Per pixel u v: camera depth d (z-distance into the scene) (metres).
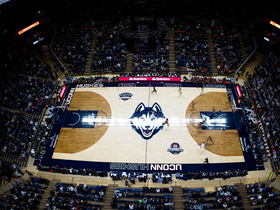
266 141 32.72
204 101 38.81
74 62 45.47
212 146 33.16
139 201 26.52
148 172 30.89
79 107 39.28
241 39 46.88
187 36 46.44
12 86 39.97
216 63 44.06
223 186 28.41
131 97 40.09
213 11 49.38
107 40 47.44
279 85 37.38
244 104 37.75
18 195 28.02
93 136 35.28
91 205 26.91
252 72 42.94
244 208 25.56
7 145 33.50
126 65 44.50
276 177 29.80
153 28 25.95
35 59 45.94
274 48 43.66
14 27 43.00
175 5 49.97
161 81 42.47
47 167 31.64
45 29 49.72
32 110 37.84
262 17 45.12
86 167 31.92
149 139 34.34
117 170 31.33
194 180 29.97
